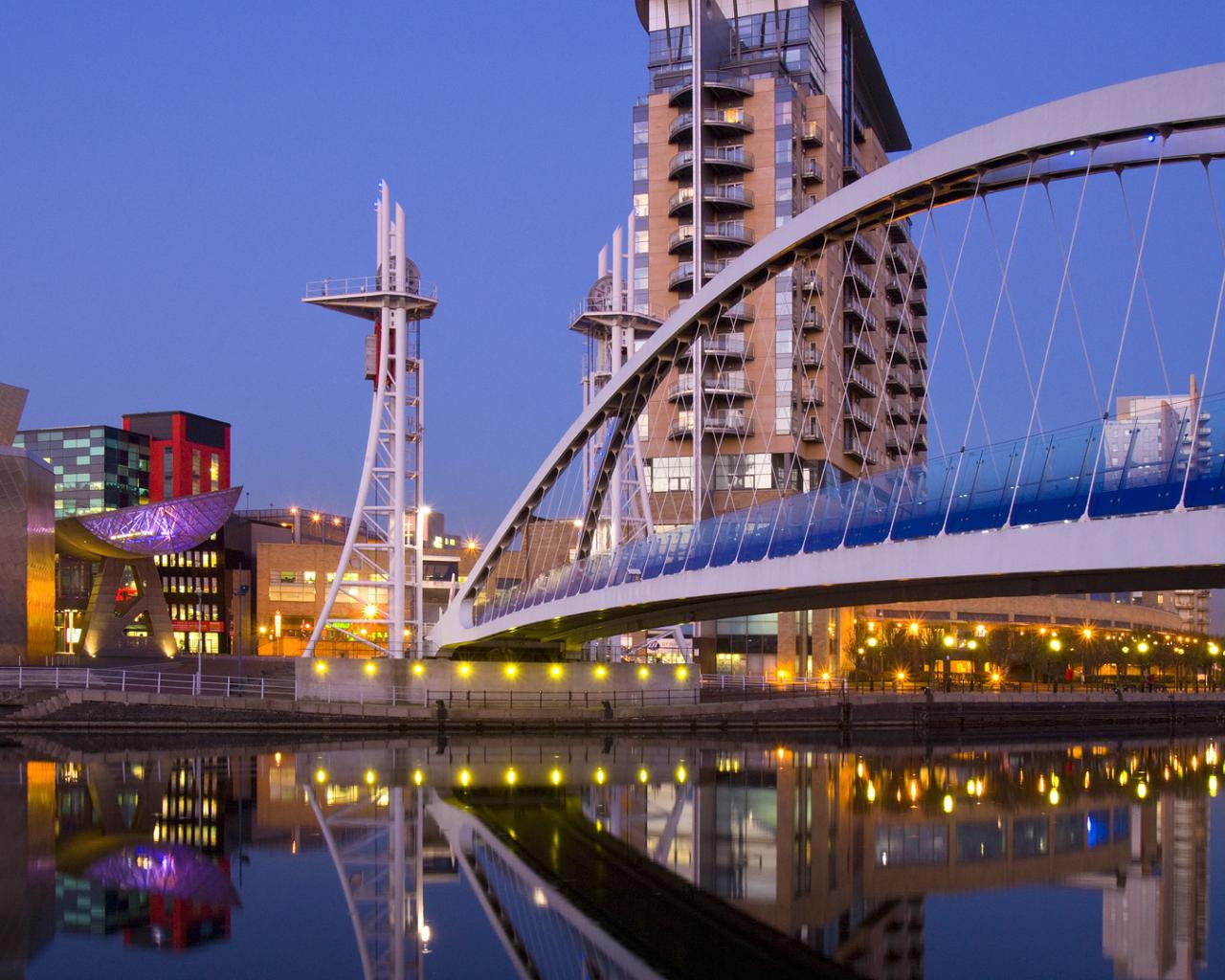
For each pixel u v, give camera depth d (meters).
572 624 63.97
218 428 190.62
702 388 98.44
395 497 71.31
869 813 40.81
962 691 95.19
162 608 105.69
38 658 90.25
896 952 23.27
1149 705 96.06
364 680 69.38
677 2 107.38
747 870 31.03
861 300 111.62
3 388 95.81
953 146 31.94
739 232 100.50
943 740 76.44
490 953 22.91
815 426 100.81
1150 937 24.34
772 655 96.94
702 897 27.98
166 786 44.41
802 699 79.19
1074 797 45.81
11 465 88.38
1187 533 24.73
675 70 106.56
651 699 74.56
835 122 108.50
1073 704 92.19
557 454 60.38
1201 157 27.36
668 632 79.69
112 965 22.08
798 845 34.59
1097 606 139.12
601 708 71.88
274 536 153.25
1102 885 29.48
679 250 102.31
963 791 47.47
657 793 44.56
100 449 170.00
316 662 69.25
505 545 66.88
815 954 23.12
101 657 98.19
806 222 37.81
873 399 115.06
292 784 45.22
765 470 98.75
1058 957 22.86
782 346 99.69
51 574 94.69
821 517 37.00
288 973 21.61
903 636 112.00
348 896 27.38
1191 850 34.38
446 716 67.50
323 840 33.94
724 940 24.08
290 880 29.00
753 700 78.12
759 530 40.44
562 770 51.31
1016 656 117.31
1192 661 137.88
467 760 54.78
